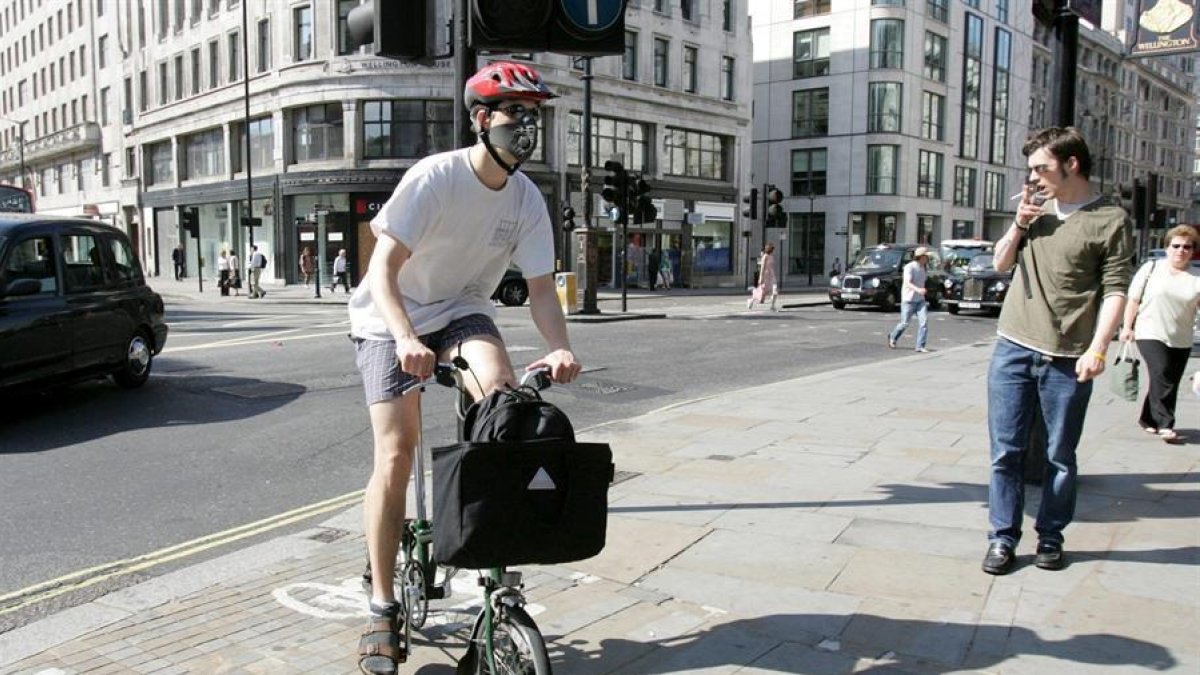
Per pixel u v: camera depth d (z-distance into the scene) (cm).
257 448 720
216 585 409
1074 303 394
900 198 5066
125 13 4853
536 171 3597
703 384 1091
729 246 4575
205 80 4134
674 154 4219
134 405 889
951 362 1280
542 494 239
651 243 4138
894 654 327
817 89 5203
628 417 876
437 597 310
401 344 261
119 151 5103
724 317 2212
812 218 5266
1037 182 400
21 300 821
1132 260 388
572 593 387
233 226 4091
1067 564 416
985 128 5762
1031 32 6175
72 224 912
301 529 522
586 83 2233
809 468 609
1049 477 409
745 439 711
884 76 4975
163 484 619
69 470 654
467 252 299
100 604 394
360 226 3475
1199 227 684
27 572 453
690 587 394
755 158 5466
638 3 3941
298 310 2411
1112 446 668
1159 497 525
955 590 387
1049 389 400
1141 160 8700
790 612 366
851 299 2562
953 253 2852
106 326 914
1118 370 517
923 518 490
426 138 3425
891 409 852
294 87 3522
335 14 3425
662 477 587
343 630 357
